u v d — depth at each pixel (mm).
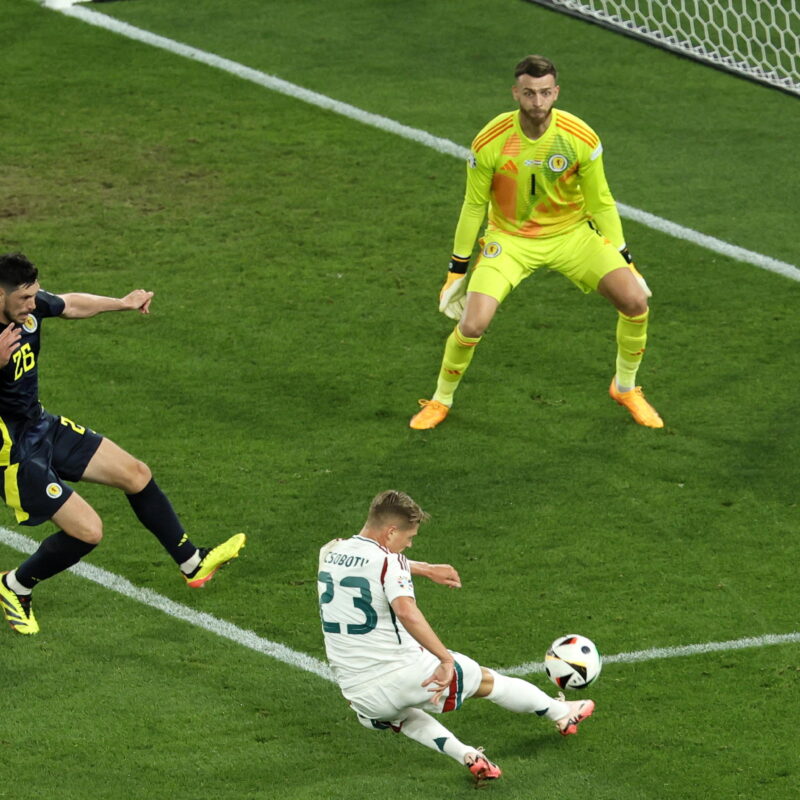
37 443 26328
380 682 22766
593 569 29312
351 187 45969
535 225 32906
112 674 26234
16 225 43312
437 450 33562
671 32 55875
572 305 39969
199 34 56531
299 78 53094
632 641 27109
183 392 35750
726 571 29188
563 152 31562
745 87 53062
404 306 39719
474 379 36531
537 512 31234
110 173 46438
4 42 55281
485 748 24578
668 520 30906
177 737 24625
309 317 39156
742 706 25312
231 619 27891
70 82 52406
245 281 40812
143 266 41406
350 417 34875
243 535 28625
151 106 50844
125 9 58562
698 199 45531
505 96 52094
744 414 34844
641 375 36656
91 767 23859
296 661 26688
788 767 23781
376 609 22578
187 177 46344
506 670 26375
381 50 55500
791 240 43094
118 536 30484
